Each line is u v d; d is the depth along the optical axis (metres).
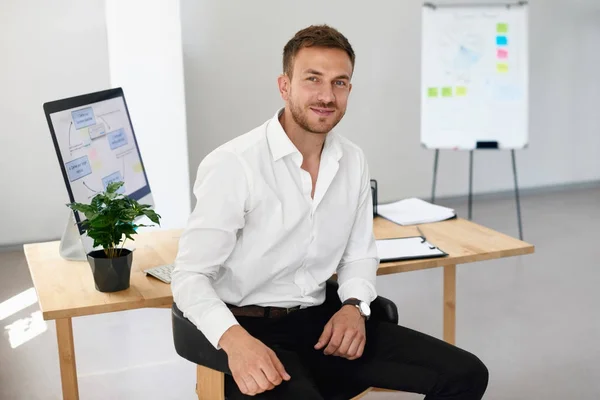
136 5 4.34
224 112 5.28
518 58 5.00
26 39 4.67
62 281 2.13
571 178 6.44
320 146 2.01
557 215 5.67
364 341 1.95
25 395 2.99
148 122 4.49
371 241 2.17
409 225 2.65
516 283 4.24
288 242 2.00
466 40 4.98
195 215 1.90
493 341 3.45
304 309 2.07
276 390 1.74
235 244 1.95
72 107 2.40
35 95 4.76
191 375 3.16
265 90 5.35
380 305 2.15
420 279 4.34
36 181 4.87
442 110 5.07
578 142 6.37
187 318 1.87
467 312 3.81
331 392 1.94
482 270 4.47
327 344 1.96
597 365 3.19
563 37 6.09
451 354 1.94
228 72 5.23
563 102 6.23
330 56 1.87
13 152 4.79
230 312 1.82
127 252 2.08
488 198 6.18
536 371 3.14
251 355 1.72
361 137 5.72
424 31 4.99
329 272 2.09
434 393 1.91
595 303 3.91
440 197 6.05
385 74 5.67
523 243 2.40
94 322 3.75
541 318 3.72
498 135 5.07
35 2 4.64
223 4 5.11
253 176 1.91
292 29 5.33
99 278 2.03
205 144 5.28
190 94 5.17
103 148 2.53
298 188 1.99
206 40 5.13
